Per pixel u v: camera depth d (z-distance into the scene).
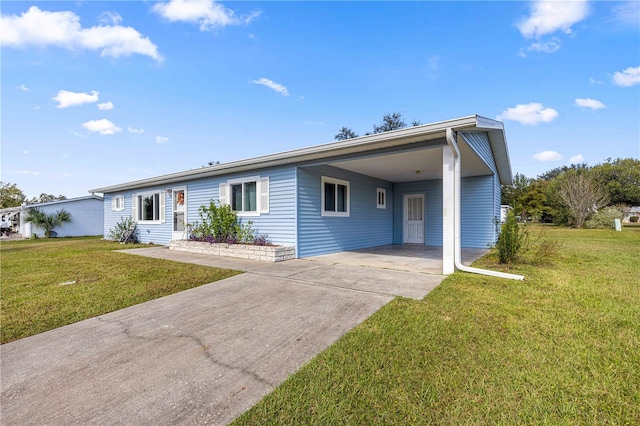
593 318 3.49
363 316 3.68
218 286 5.24
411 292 4.62
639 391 2.14
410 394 2.14
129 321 3.71
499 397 2.09
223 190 10.12
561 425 1.82
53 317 3.84
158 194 12.95
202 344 3.07
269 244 8.52
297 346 2.97
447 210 5.87
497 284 5.00
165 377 2.47
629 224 30.17
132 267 7.01
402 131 5.79
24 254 9.69
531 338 2.98
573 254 8.92
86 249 11.10
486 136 8.61
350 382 2.30
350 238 10.04
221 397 2.19
